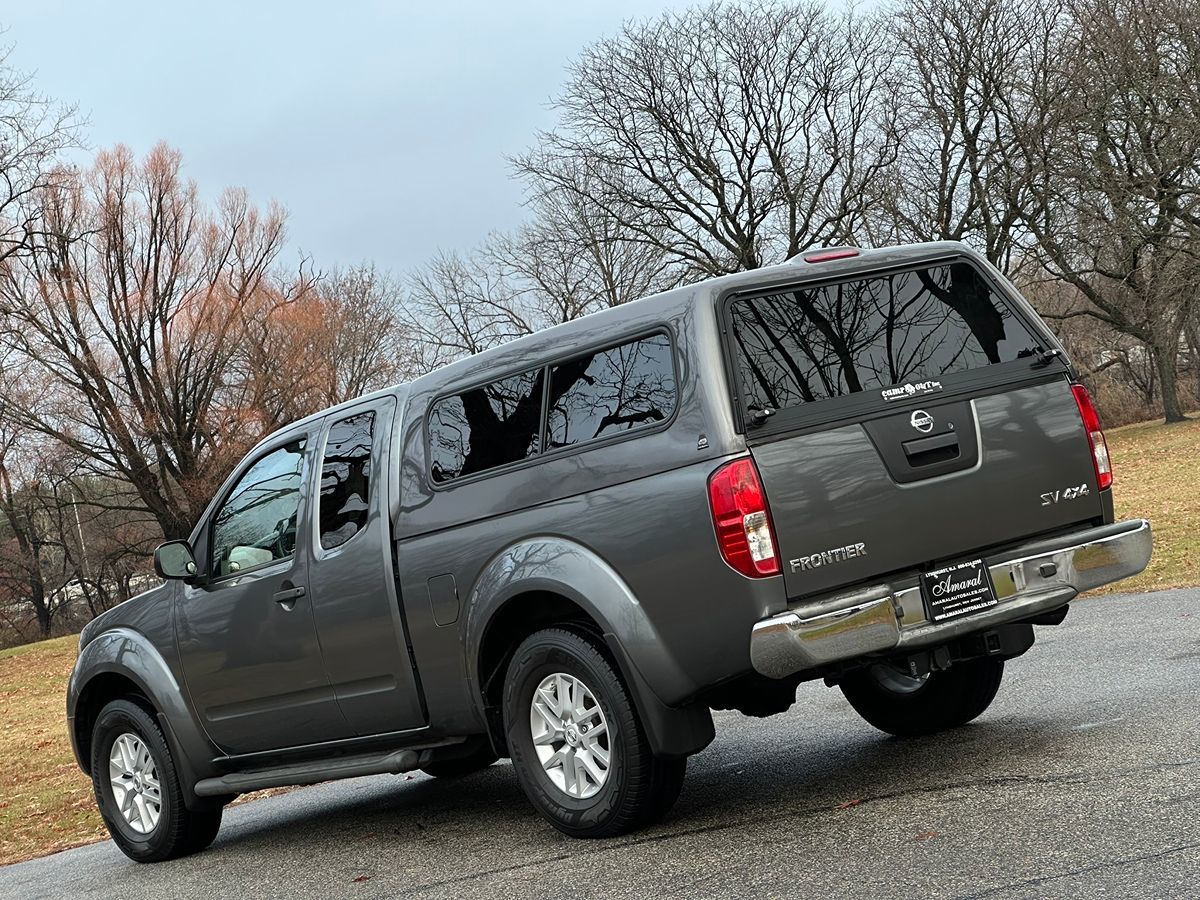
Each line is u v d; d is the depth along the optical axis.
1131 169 37.16
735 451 4.60
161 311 45.56
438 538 5.63
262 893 5.53
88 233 41.44
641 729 4.94
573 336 5.28
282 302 47.50
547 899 4.40
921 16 41.03
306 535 6.31
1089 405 5.31
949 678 6.15
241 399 46.34
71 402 44.25
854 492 4.70
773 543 4.54
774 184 41.97
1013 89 39.72
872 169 41.75
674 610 4.74
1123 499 21.97
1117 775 4.62
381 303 56.59
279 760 6.67
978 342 5.24
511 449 5.43
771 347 4.82
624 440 4.95
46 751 15.53
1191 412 55.34
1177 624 8.36
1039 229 41.53
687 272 42.25
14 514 51.44
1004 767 5.09
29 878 7.43
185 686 6.87
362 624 5.97
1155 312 38.56
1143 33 36.69
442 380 5.86
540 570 5.11
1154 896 3.32
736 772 6.18
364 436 6.19
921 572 4.80
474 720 5.67
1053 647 8.31
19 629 57.44
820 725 7.23
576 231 42.78
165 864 6.91
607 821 5.07
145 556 53.69
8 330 42.28
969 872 3.80
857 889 3.83
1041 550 5.01
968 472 4.93
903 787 5.10
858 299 5.09
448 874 5.14
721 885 4.16
